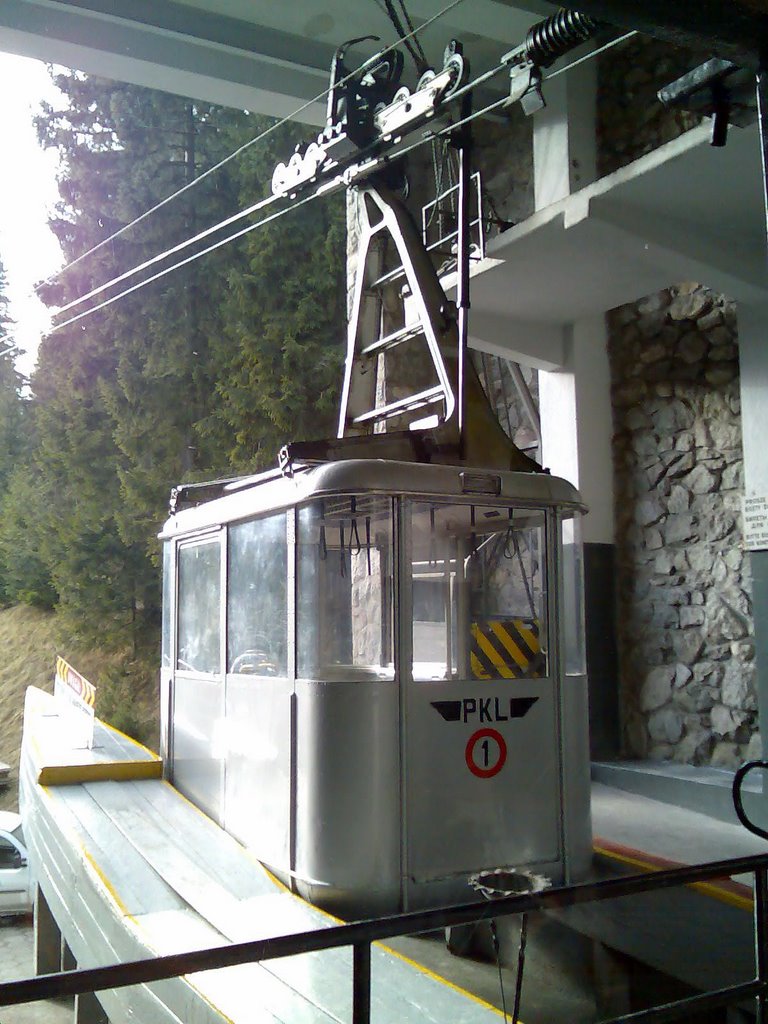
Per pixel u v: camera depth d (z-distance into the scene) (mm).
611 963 4191
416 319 5668
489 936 4027
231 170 21672
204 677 5727
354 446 4480
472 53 8492
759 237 6031
